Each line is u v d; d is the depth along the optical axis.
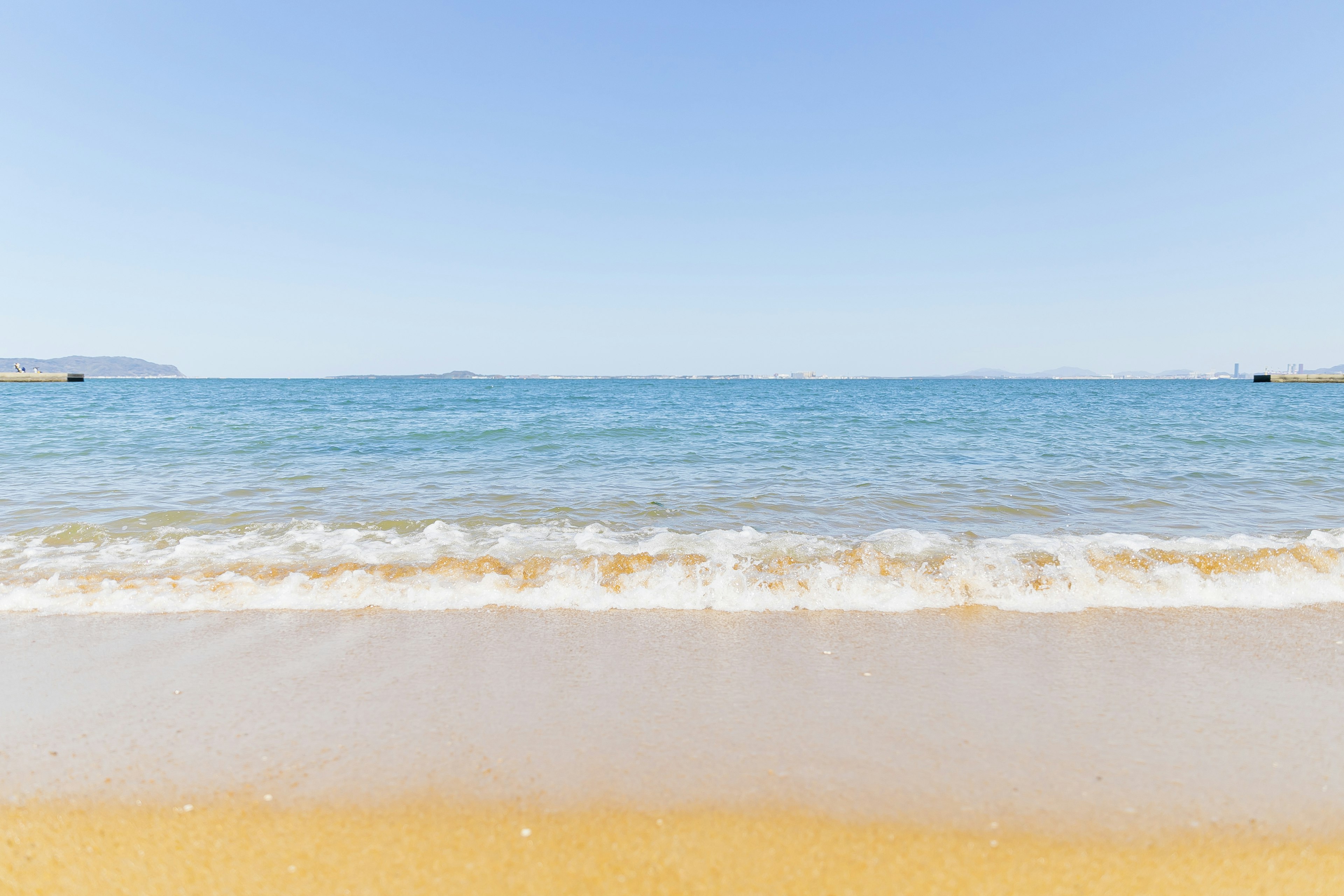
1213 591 4.57
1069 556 5.27
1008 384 108.94
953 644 3.78
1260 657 3.59
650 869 2.04
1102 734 2.79
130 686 3.22
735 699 3.11
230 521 6.79
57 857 2.09
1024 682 3.29
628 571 5.00
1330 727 2.85
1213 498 8.22
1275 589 4.60
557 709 3.01
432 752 2.64
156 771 2.51
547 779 2.47
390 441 14.93
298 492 8.49
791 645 3.76
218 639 3.82
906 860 2.08
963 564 5.05
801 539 5.98
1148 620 4.14
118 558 5.35
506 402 38.16
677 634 3.94
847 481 9.58
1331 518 7.08
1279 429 18.17
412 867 2.05
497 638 3.87
